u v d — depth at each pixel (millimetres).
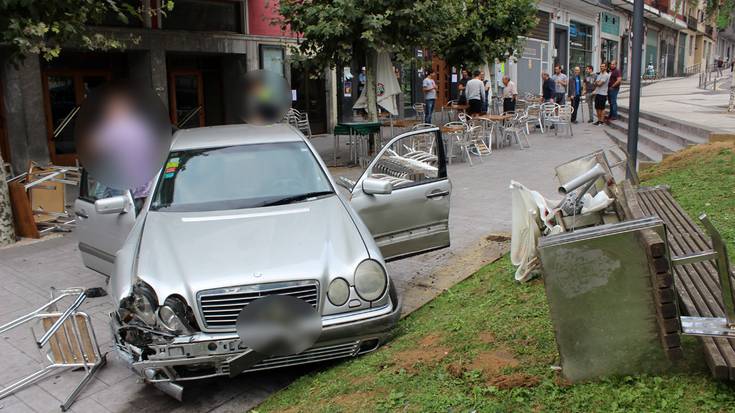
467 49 17000
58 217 9195
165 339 3742
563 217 5336
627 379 3123
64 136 13828
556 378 3275
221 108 17500
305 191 5121
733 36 63062
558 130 17406
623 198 5344
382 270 4234
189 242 4281
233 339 3766
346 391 3703
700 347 3287
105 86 5215
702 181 7508
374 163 5488
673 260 3014
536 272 5148
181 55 16203
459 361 3742
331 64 12602
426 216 5715
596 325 3135
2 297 6195
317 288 3982
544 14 31266
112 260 5504
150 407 4027
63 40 8055
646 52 48781
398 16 11594
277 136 5730
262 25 17078
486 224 8102
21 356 4895
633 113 7219
